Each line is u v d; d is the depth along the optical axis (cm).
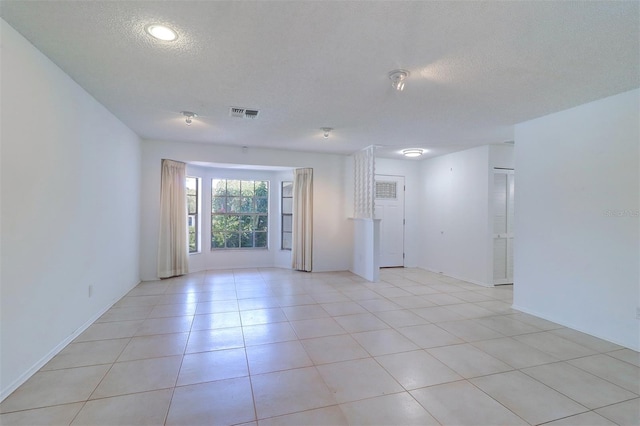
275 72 253
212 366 238
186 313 358
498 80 262
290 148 570
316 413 185
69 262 271
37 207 224
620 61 228
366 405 193
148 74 258
